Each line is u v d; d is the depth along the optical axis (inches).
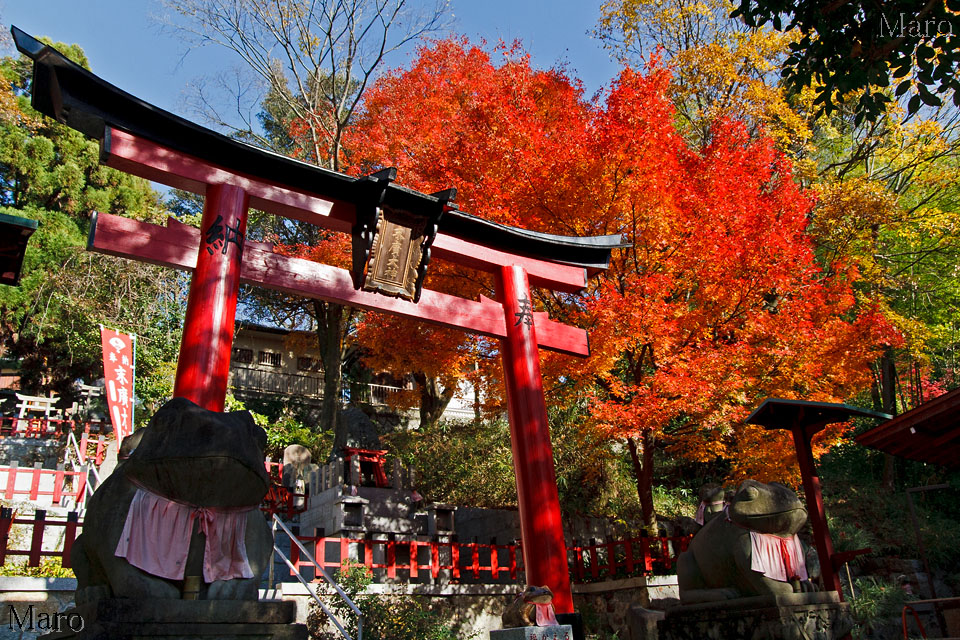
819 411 422.9
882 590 588.4
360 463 684.7
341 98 1033.5
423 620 455.5
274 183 376.8
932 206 823.1
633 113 560.7
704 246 561.9
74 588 355.6
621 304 522.6
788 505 363.3
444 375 721.0
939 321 834.2
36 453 785.6
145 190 1234.6
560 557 394.6
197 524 234.1
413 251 402.9
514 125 600.4
